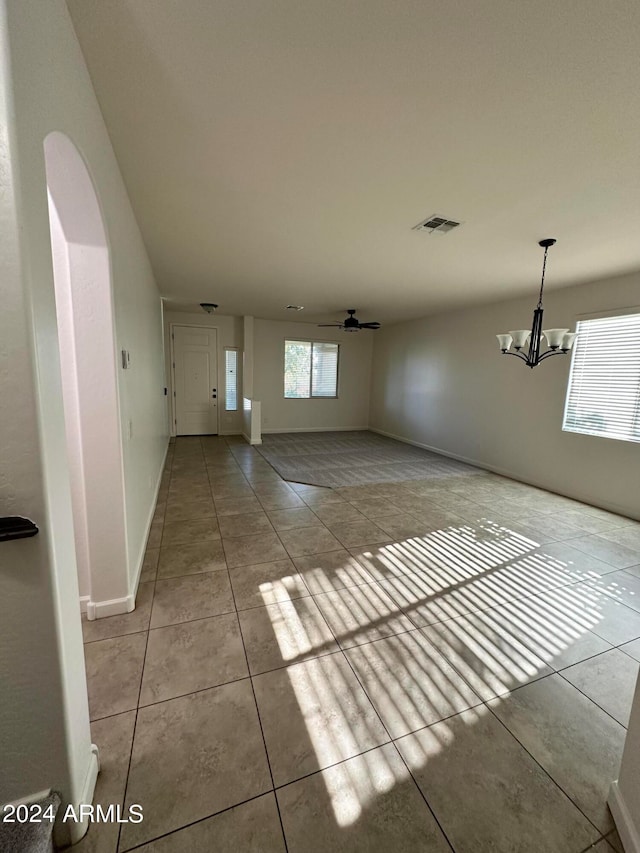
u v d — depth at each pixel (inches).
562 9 42.8
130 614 79.4
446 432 245.6
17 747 37.4
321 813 44.0
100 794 45.1
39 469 34.0
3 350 31.9
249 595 87.4
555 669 67.8
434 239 115.2
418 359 272.2
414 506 151.3
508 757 51.3
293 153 73.4
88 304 69.9
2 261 31.2
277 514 138.2
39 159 35.3
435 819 43.7
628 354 146.9
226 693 60.1
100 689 60.1
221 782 46.9
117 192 77.5
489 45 47.7
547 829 42.9
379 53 49.6
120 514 76.7
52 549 35.4
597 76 51.9
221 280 172.9
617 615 84.1
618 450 149.3
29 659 36.3
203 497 155.3
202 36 47.9
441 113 60.6
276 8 43.9
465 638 75.3
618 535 127.6
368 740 53.1
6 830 37.1
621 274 145.7
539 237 110.5
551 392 177.0
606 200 87.7
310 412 322.3
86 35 47.8
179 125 65.6
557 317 174.1
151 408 142.9
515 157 72.1
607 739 54.5
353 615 81.4
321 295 201.5
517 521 138.3
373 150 71.7
